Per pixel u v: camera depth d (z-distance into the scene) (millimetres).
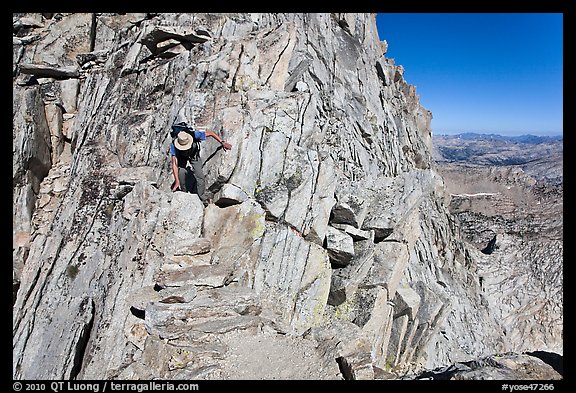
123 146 17797
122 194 16094
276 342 11492
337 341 11641
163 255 12992
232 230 13984
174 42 19766
